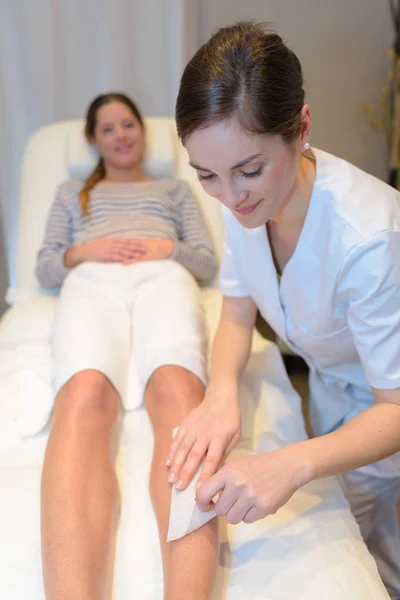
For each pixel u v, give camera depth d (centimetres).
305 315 101
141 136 186
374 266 84
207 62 72
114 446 113
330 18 236
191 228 181
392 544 128
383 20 238
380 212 86
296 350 118
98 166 190
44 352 137
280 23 234
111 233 174
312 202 90
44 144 194
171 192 186
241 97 70
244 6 231
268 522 94
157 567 88
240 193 77
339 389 120
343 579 83
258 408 122
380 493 119
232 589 84
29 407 119
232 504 80
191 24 219
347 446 84
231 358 111
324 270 91
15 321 155
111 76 222
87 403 109
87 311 132
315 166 93
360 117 249
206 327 138
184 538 85
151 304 138
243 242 104
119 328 134
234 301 118
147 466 108
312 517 95
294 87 75
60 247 177
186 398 112
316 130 250
